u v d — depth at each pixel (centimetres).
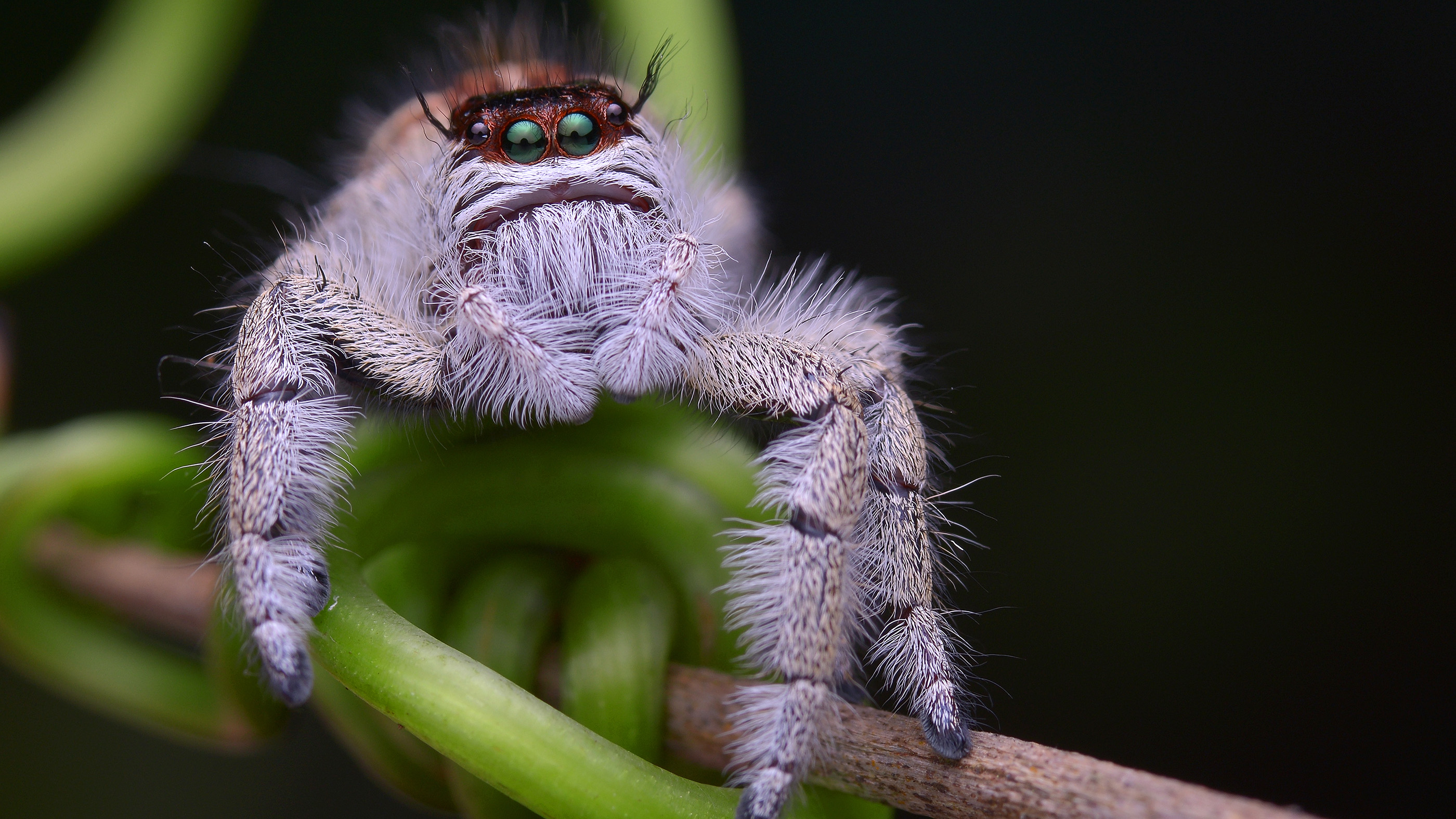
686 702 7
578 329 7
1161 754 8
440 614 7
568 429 7
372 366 7
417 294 7
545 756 6
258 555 7
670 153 7
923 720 6
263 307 7
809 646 7
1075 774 6
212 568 7
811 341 7
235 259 8
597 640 7
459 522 7
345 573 7
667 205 7
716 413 7
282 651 6
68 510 7
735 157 8
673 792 6
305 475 7
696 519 7
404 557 7
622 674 7
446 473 7
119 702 7
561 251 7
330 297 7
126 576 7
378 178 7
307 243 7
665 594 7
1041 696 8
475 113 7
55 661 7
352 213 7
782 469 7
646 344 7
